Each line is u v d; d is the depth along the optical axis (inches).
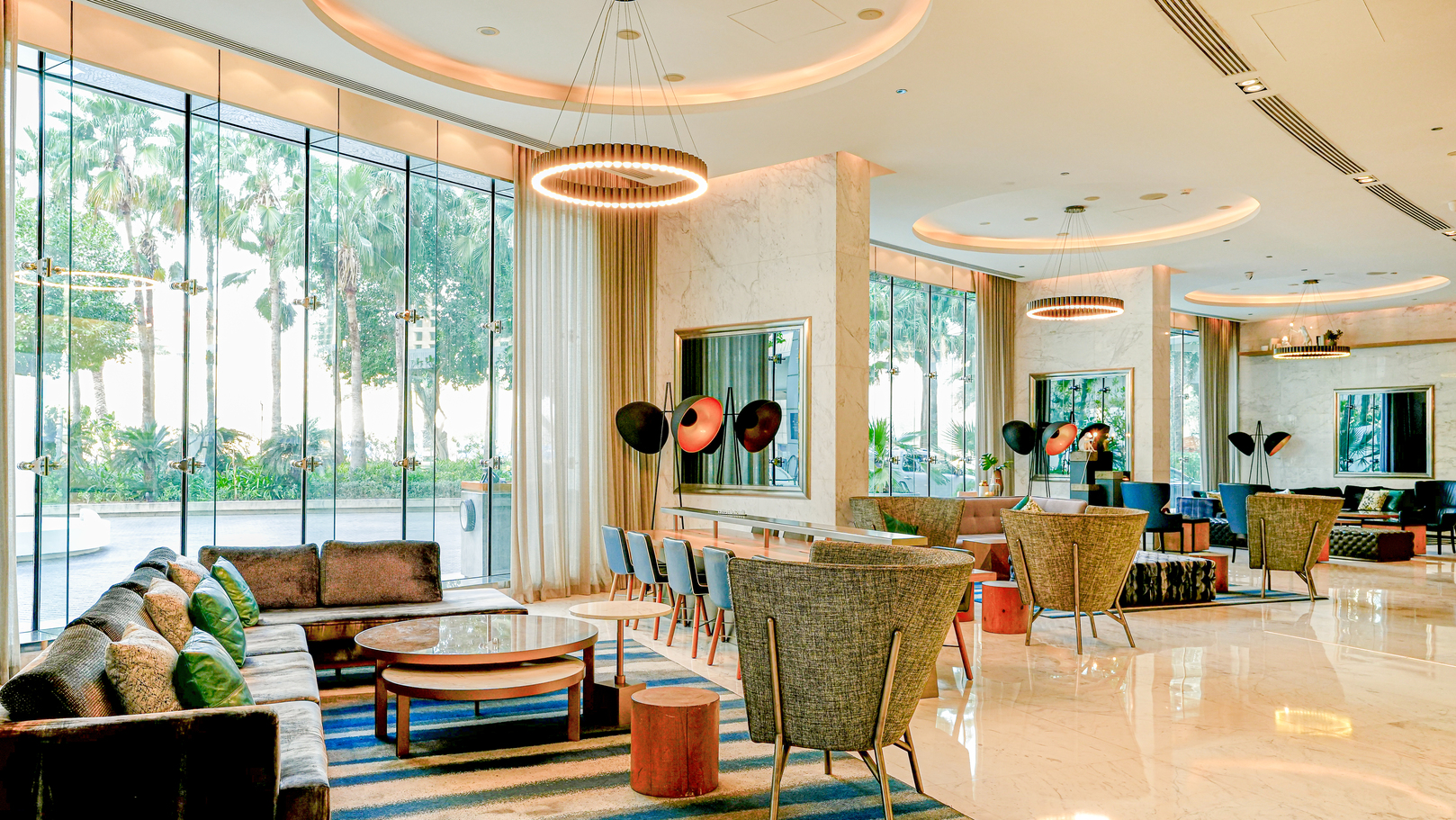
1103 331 531.8
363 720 178.1
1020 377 568.1
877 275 502.3
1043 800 137.7
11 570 205.8
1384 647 249.0
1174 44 227.6
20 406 218.1
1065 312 438.3
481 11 223.9
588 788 141.7
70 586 227.1
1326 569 423.5
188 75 250.5
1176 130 291.3
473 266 327.6
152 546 244.2
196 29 224.2
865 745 124.4
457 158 315.9
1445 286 562.3
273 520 271.0
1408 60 236.2
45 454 222.7
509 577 332.5
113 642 112.4
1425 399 621.0
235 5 212.4
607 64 256.4
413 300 309.9
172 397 248.8
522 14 225.5
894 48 234.8
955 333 554.3
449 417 319.3
